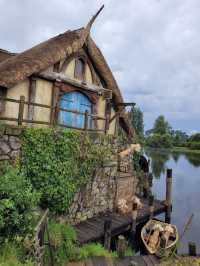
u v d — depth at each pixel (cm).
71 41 1365
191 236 1656
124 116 1809
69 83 1366
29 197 728
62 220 1089
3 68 1159
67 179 1070
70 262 898
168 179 1697
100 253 984
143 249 1269
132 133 1948
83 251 941
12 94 1146
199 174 4162
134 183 1537
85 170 1176
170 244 1187
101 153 1261
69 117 1411
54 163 1021
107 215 1308
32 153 964
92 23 1399
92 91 1517
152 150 9206
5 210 666
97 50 1570
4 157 893
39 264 697
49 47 1303
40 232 768
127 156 1669
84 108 1503
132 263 967
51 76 1262
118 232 1203
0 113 1103
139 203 1521
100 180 1286
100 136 1290
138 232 1437
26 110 1206
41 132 987
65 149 1062
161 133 9969
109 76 1606
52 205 1033
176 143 10644
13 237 688
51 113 1259
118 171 1531
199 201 2488
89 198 1230
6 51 1698
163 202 1705
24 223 707
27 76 1150
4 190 686
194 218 2008
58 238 886
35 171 969
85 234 1069
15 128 918
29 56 1229
